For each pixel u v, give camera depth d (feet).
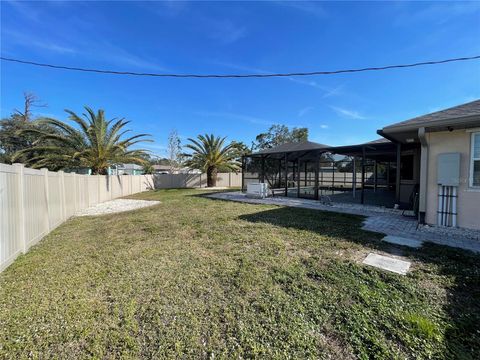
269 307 8.04
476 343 6.30
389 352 6.00
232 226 19.48
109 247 14.94
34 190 16.38
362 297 8.51
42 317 7.66
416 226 18.83
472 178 17.37
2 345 6.41
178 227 19.81
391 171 50.83
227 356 6.00
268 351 6.13
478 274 10.26
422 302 8.18
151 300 8.61
